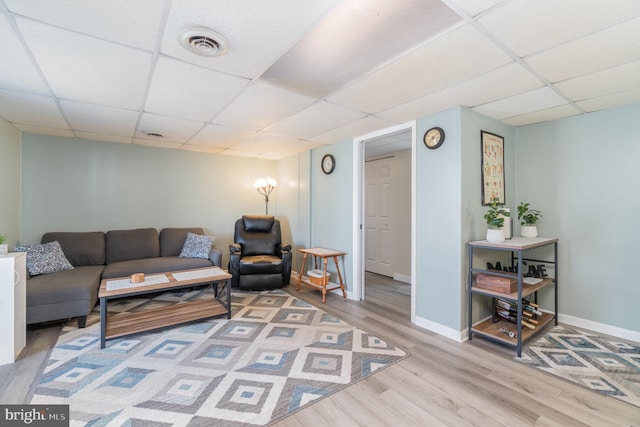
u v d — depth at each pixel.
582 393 1.82
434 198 2.79
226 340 2.51
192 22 1.43
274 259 4.17
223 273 3.13
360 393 1.81
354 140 3.74
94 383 1.88
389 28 1.49
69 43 1.60
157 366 2.09
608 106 2.58
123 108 2.66
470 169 2.66
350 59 1.79
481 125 2.80
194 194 4.70
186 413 1.62
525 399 1.76
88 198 3.91
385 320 3.02
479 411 1.66
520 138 3.21
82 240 3.61
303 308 3.35
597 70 1.91
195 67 1.89
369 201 5.41
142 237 4.01
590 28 1.46
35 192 3.58
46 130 3.41
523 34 1.53
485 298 2.85
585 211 2.79
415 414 1.64
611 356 2.26
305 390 1.83
